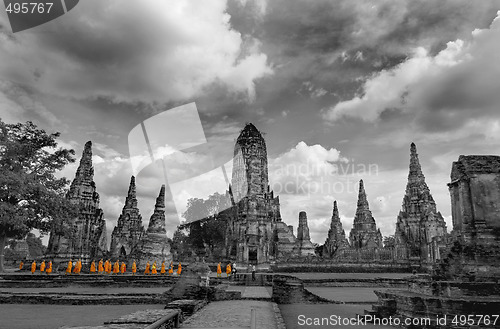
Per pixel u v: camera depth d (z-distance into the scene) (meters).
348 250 83.69
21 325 15.55
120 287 33.75
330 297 29.73
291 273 60.81
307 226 81.75
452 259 18.88
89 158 61.66
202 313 19.05
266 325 15.61
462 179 19.88
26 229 44.06
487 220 18.95
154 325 10.99
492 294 16.41
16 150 45.69
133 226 77.94
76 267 41.94
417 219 78.88
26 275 35.91
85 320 16.83
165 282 34.62
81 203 58.00
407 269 66.06
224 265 60.41
